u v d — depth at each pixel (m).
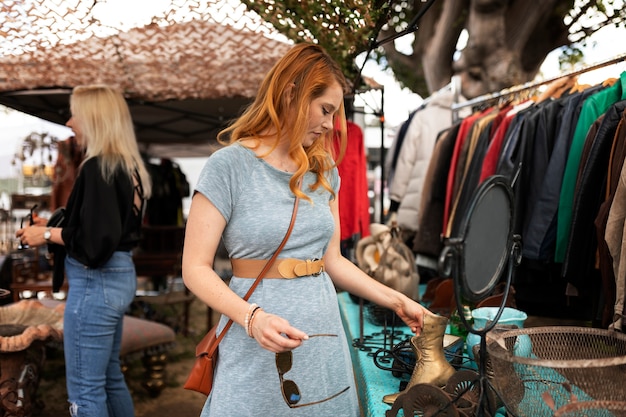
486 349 1.22
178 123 5.45
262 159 1.35
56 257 2.40
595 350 1.38
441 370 1.50
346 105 3.88
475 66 5.62
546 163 2.64
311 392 1.33
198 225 1.30
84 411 2.21
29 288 4.49
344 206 3.75
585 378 1.07
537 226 2.52
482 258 1.19
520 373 1.12
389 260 2.49
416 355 1.55
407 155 4.32
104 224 2.17
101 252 2.17
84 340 2.21
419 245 3.77
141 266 5.51
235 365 1.33
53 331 2.61
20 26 2.74
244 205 1.33
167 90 4.04
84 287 2.22
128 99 4.08
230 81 3.98
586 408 1.05
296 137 1.33
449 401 1.31
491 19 5.37
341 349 1.41
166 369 4.38
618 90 2.33
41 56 3.46
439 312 2.55
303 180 1.40
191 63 3.78
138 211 2.39
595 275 2.29
